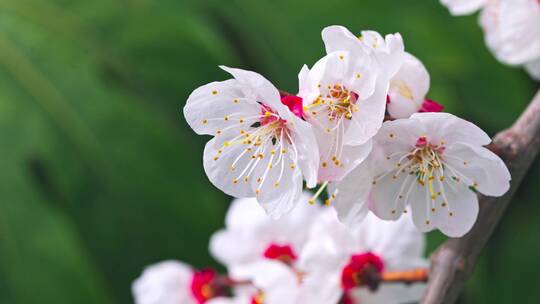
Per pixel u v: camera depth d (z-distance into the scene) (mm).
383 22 463
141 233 459
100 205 459
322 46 462
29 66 462
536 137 358
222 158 356
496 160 347
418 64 357
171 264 436
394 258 397
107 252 458
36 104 461
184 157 463
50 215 459
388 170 354
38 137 459
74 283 456
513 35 409
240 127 356
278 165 354
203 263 459
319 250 394
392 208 356
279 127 355
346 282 393
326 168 347
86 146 460
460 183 354
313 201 352
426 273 385
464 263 359
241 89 352
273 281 393
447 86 461
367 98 346
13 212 458
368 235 397
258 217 420
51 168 458
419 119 347
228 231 425
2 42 463
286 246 419
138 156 461
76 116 461
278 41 462
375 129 344
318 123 347
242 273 419
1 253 455
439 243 442
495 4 411
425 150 353
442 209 356
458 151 352
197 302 425
